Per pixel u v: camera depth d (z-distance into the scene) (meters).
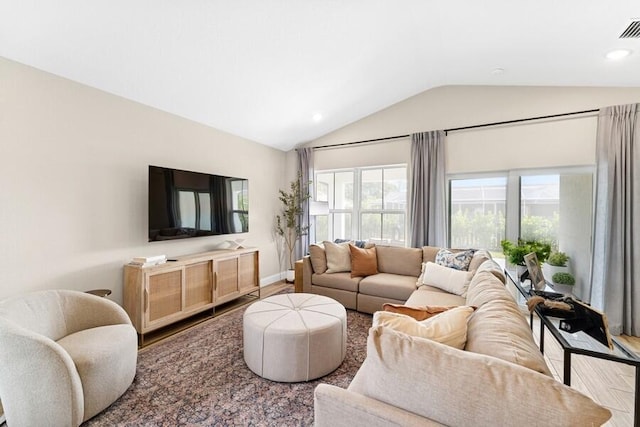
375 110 4.37
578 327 1.48
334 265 3.71
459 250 3.34
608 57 2.47
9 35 1.93
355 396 0.97
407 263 3.60
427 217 3.97
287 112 3.88
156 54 2.37
